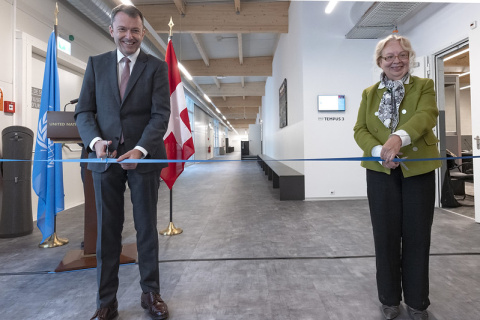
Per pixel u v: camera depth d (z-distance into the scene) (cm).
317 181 471
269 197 505
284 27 605
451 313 143
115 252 140
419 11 400
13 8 329
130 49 135
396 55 130
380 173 136
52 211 257
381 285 139
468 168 501
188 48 823
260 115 1841
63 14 432
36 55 370
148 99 141
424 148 129
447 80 529
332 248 243
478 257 216
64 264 209
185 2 588
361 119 147
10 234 288
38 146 253
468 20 319
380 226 137
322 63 467
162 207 437
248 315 145
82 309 154
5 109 314
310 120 468
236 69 934
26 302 161
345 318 141
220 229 310
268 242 263
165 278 189
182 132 298
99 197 134
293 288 173
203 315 145
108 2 432
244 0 592
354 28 421
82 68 448
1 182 299
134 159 121
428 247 131
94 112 141
